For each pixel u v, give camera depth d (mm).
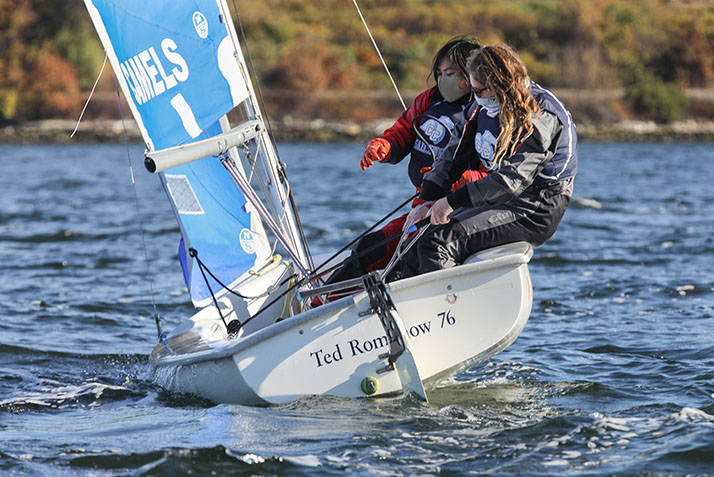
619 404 17594
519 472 13750
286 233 20031
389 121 189125
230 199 21672
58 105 188875
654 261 36875
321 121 189125
